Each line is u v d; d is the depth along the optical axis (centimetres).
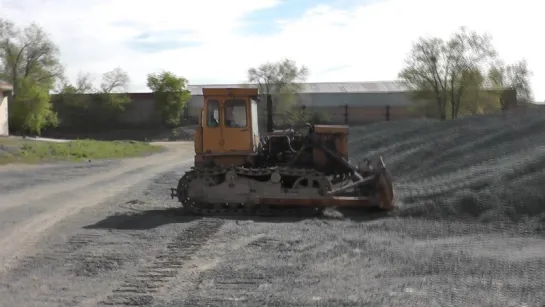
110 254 840
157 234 980
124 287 680
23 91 6331
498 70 4347
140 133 7431
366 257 812
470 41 4309
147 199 1498
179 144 5731
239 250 861
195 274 732
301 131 1317
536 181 1083
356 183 1195
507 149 1447
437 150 1762
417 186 1368
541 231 941
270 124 1346
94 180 2025
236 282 695
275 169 1202
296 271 743
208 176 1221
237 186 1211
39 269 761
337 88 7381
